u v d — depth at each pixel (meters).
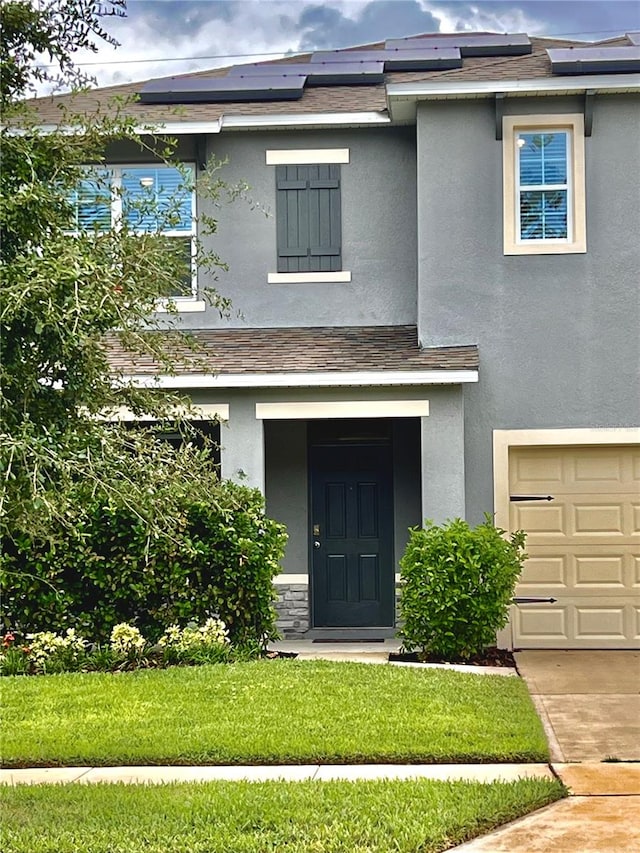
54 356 6.91
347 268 14.46
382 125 14.38
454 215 13.43
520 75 13.12
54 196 7.15
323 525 14.38
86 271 6.36
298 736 8.34
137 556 11.48
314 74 15.66
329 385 12.76
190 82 15.24
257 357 13.20
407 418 14.35
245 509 11.83
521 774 7.59
